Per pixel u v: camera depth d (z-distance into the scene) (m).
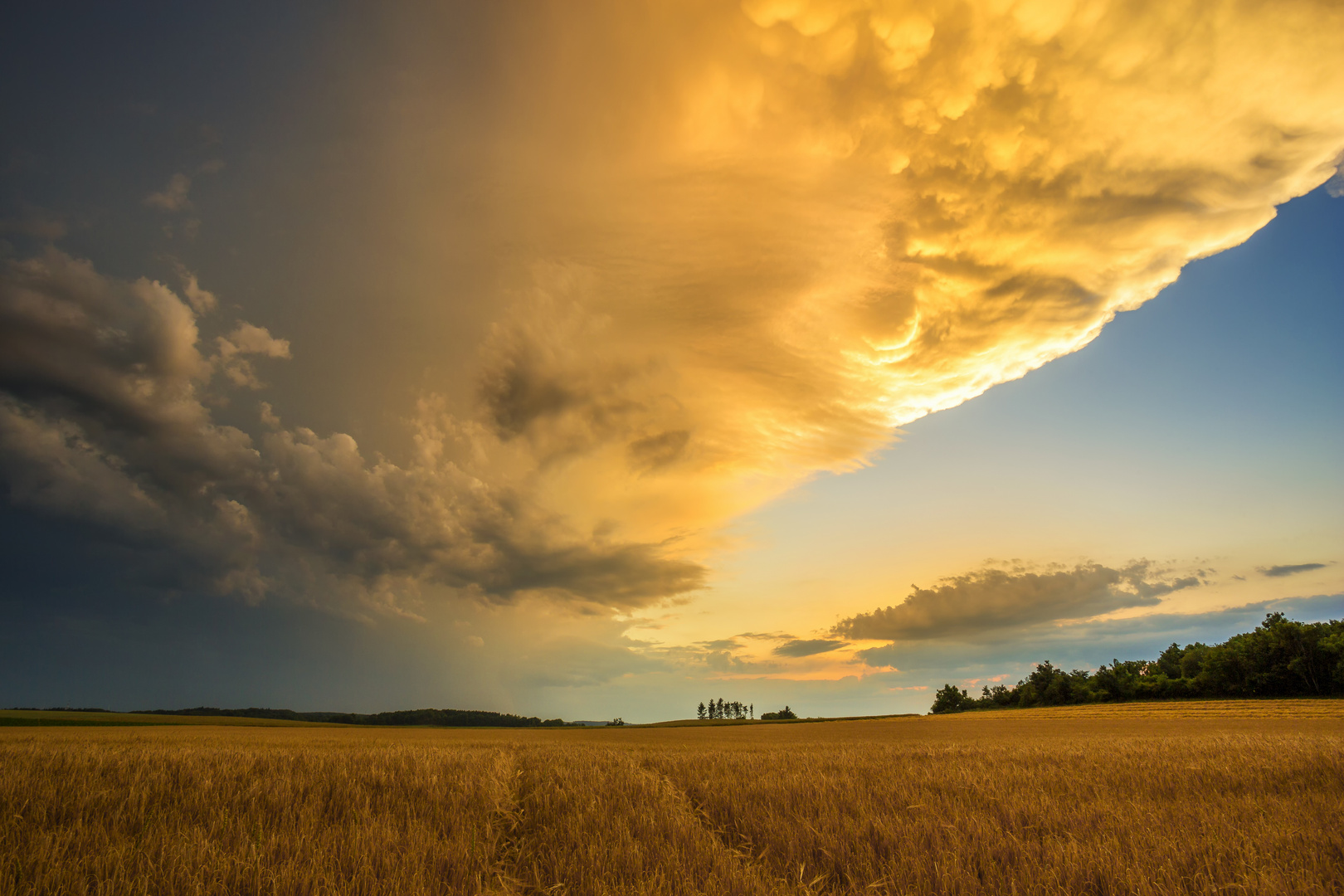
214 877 5.08
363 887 4.94
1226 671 85.75
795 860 6.10
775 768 14.03
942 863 5.67
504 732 83.06
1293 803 8.45
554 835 7.11
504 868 6.05
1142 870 5.33
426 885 5.07
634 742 46.66
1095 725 60.09
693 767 14.08
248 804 7.95
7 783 7.95
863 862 5.88
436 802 8.58
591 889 5.05
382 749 16.72
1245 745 17.95
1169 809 8.35
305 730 74.12
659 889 4.96
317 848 5.94
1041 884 5.20
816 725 100.81
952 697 145.25
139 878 4.99
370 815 7.62
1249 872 5.39
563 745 31.80
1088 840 6.73
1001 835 6.85
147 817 7.16
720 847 6.32
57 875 5.04
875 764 15.15
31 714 88.50
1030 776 12.02
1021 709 114.88
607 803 8.79
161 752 12.98
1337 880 5.48
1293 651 79.19
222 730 65.94
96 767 9.87
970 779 11.38
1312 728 40.41
